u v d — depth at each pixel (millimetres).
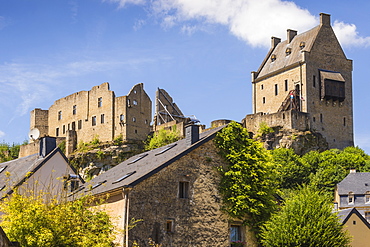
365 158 90875
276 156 83562
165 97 110875
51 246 26812
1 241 20422
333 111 96125
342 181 78438
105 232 29359
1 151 103312
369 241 48875
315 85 95500
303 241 33312
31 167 43375
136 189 32344
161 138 89938
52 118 108812
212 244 33812
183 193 34000
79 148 98625
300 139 90250
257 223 34906
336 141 95500
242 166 35188
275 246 33438
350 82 98562
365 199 75125
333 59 97812
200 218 33844
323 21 98750
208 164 34906
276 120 92250
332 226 34438
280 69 99812
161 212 32750
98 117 98688
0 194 40938
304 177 81312
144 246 31828
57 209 28406
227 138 35500
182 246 32938
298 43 100812
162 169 33344
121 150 93000
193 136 35562
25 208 28031
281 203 37062
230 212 34625
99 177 42938
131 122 95000
